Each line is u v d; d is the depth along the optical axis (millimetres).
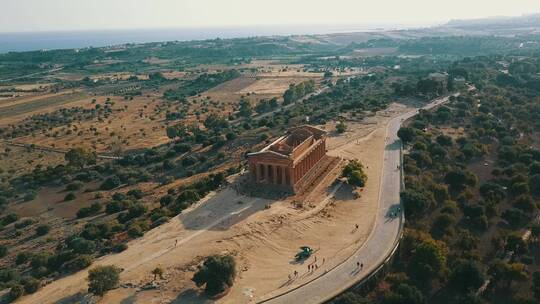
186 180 185875
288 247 121500
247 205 144375
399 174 171000
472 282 103750
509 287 109062
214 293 98938
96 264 113938
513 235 121938
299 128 177250
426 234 124312
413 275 110375
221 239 122500
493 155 196875
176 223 134500
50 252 130250
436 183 163250
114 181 194375
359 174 157375
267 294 99125
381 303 98688
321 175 169250
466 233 128125
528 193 153875
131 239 126875
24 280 108250
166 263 111688
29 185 199250
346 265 110062
